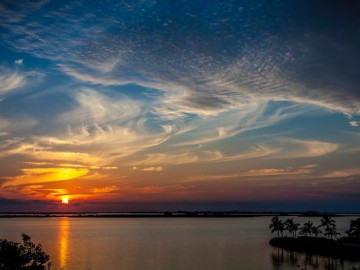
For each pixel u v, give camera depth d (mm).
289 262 125938
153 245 192500
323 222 172625
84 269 116938
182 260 136250
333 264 118375
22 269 58656
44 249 173250
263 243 193875
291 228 191000
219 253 155125
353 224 156750
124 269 117375
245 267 119062
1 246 58594
